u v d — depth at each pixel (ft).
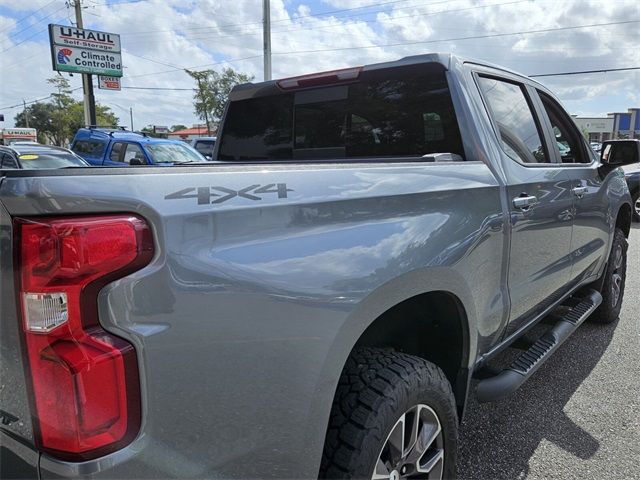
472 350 7.46
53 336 3.78
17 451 4.09
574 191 10.65
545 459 8.96
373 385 5.76
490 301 7.84
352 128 10.18
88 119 99.40
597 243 12.67
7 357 4.09
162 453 4.06
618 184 14.07
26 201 3.79
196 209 4.21
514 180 8.43
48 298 3.77
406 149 9.36
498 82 9.59
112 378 3.81
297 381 4.78
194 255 4.16
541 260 9.46
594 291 13.80
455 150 8.43
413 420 6.28
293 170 5.14
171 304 4.02
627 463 8.82
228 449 4.41
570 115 12.41
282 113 11.36
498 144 8.57
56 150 35.09
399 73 9.14
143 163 38.19
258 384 4.53
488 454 9.14
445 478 6.90
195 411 4.19
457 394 7.61
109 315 3.80
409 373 5.99
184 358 4.10
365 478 5.44
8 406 4.16
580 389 11.52
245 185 4.63
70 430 3.78
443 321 7.39
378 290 5.46
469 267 7.05
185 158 43.24
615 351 13.60
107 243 3.76
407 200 6.19
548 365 12.80
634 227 34.65
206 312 4.19
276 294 4.60
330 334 5.01
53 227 3.72
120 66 101.14
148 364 3.93
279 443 4.73
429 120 8.86
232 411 4.40
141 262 3.92
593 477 8.45
